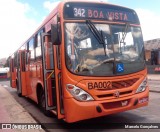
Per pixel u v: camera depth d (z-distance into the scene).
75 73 6.21
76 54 6.34
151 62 36.66
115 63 6.64
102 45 6.64
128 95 6.75
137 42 7.36
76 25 6.50
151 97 12.41
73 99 6.14
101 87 6.36
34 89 10.20
